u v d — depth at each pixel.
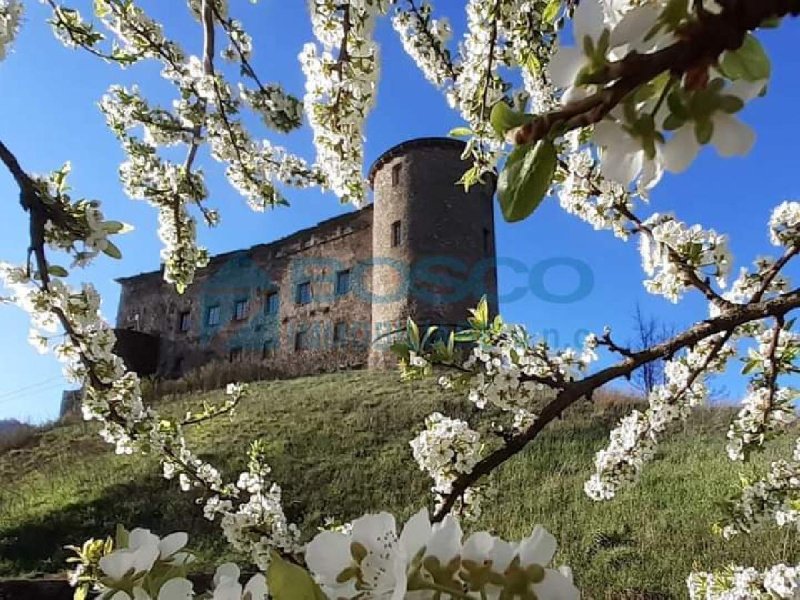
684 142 0.60
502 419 16.58
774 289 3.14
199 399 23.89
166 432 4.19
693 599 4.13
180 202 4.30
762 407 3.38
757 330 3.15
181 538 1.02
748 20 0.55
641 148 0.61
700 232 3.03
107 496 14.02
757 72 0.58
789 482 3.66
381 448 15.92
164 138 4.35
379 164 29.67
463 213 28.38
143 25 4.05
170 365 35.47
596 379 2.29
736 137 0.59
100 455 17.64
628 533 10.67
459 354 2.89
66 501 14.00
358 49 3.16
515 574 0.73
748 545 9.58
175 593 0.93
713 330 2.22
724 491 11.10
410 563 0.74
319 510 13.31
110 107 4.16
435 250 27.67
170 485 14.32
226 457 16.09
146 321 37.28
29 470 17.77
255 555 3.75
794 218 3.14
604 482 3.72
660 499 11.55
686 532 10.30
